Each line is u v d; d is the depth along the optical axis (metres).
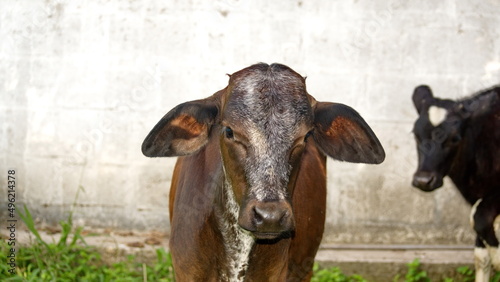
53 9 7.26
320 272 6.32
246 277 3.85
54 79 7.30
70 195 7.34
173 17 7.25
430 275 6.58
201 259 3.85
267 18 7.27
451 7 7.29
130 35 7.27
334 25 7.28
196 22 7.26
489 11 7.31
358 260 6.59
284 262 3.94
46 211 7.34
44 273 5.66
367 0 7.26
